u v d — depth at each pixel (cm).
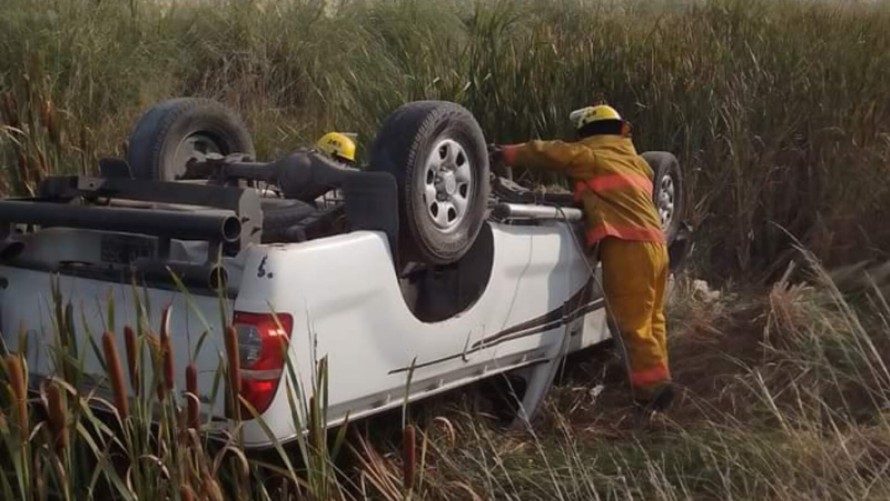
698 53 861
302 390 390
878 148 793
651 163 646
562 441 520
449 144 459
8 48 895
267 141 878
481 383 547
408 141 439
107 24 988
